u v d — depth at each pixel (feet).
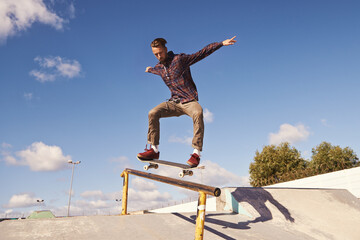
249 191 17.39
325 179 41.16
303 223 15.05
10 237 9.01
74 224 10.64
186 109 12.82
